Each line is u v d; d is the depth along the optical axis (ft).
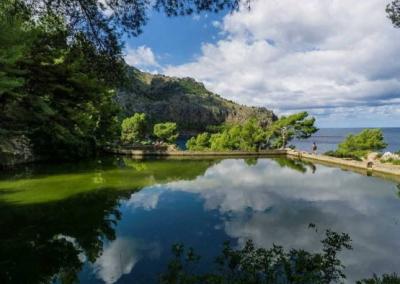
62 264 30.45
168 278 17.37
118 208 50.19
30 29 21.98
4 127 30.22
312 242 36.40
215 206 52.37
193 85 633.61
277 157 132.36
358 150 114.32
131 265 30.19
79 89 31.53
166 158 126.72
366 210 50.39
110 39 18.76
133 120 176.35
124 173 84.74
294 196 60.18
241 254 17.88
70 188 63.77
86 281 27.32
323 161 116.57
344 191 64.80
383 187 68.54
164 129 179.22
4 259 31.35
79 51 20.35
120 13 18.19
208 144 154.61
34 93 30.45
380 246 35.29
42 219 43.65
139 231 39.70
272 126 156.87
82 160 113.91
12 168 88.22
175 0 17.48
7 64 23.77
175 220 44.27
